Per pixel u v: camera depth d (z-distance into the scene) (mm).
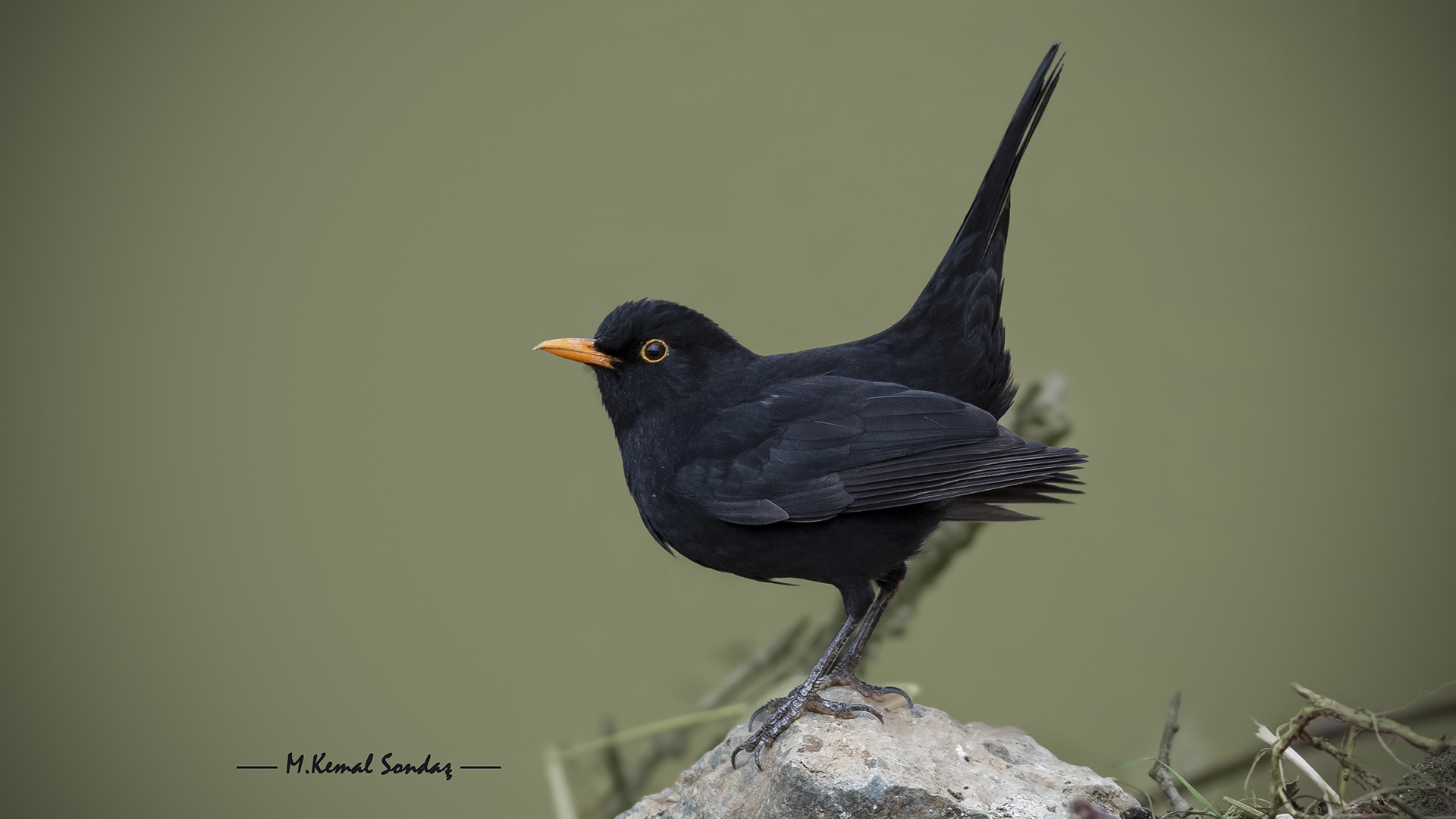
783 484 7777
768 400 8031
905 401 7809
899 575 8367
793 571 8016
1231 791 8984
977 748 7148
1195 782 8898
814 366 8352
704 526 8000
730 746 7750
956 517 8656
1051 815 6426
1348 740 6793
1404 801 6488
